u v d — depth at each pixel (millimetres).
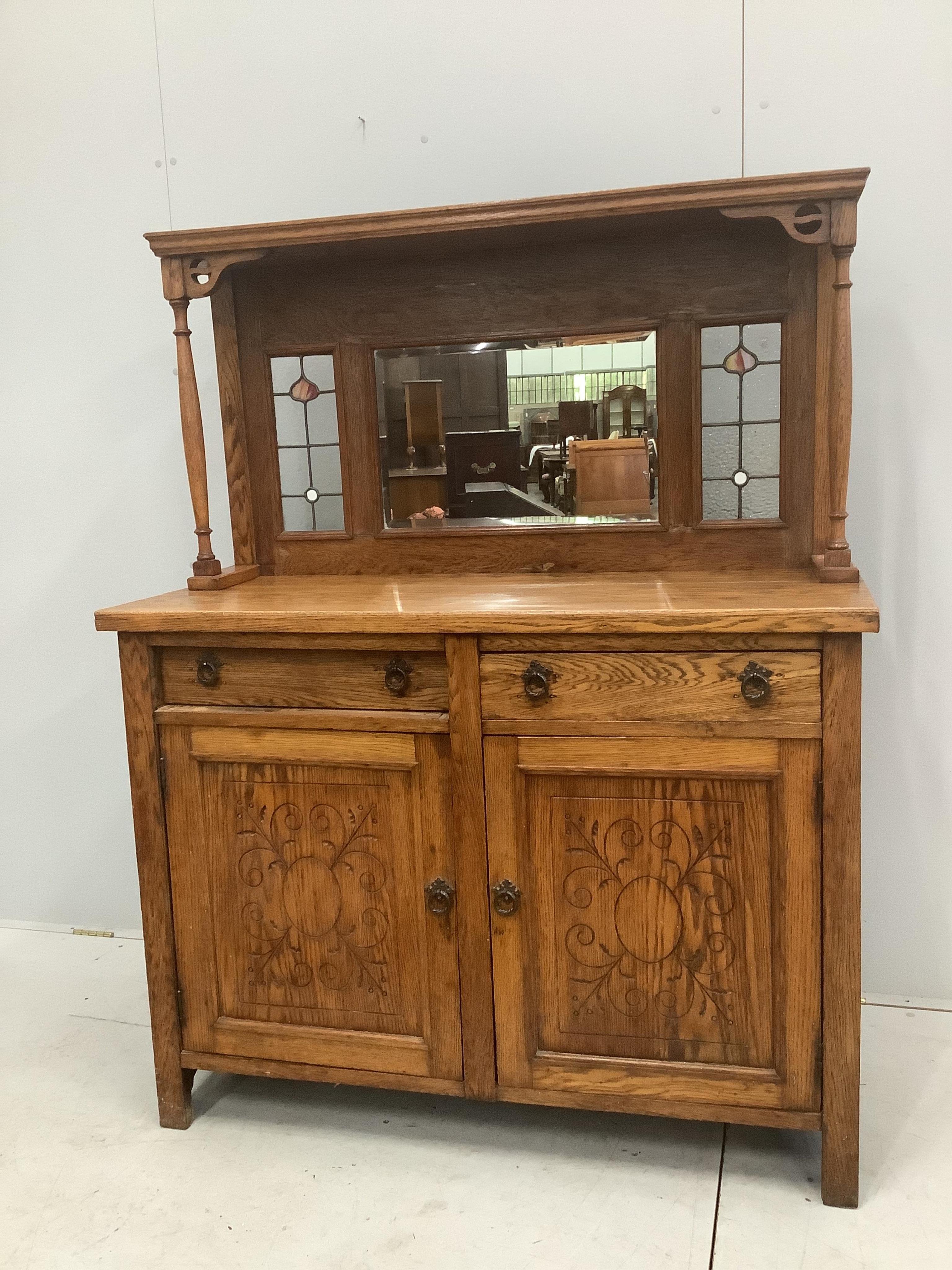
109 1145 1745
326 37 2109
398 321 1940
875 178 1902
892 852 2078
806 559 1849
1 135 2297
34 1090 1910
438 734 1587
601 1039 1597
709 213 1688
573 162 2029
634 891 1552
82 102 2248
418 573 2008
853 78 1893
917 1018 2037
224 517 2309
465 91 2059
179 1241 1509
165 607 1665
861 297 1938
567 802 1556
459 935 1612
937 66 1856
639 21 1964
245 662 1661
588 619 1466
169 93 2203
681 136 1977
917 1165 1618
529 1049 1615
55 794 2520
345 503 2018
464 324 1915
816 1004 1505
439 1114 1814
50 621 2451
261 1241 1503
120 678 2434
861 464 1981
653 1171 1629
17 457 2404
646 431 1877
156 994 1763
